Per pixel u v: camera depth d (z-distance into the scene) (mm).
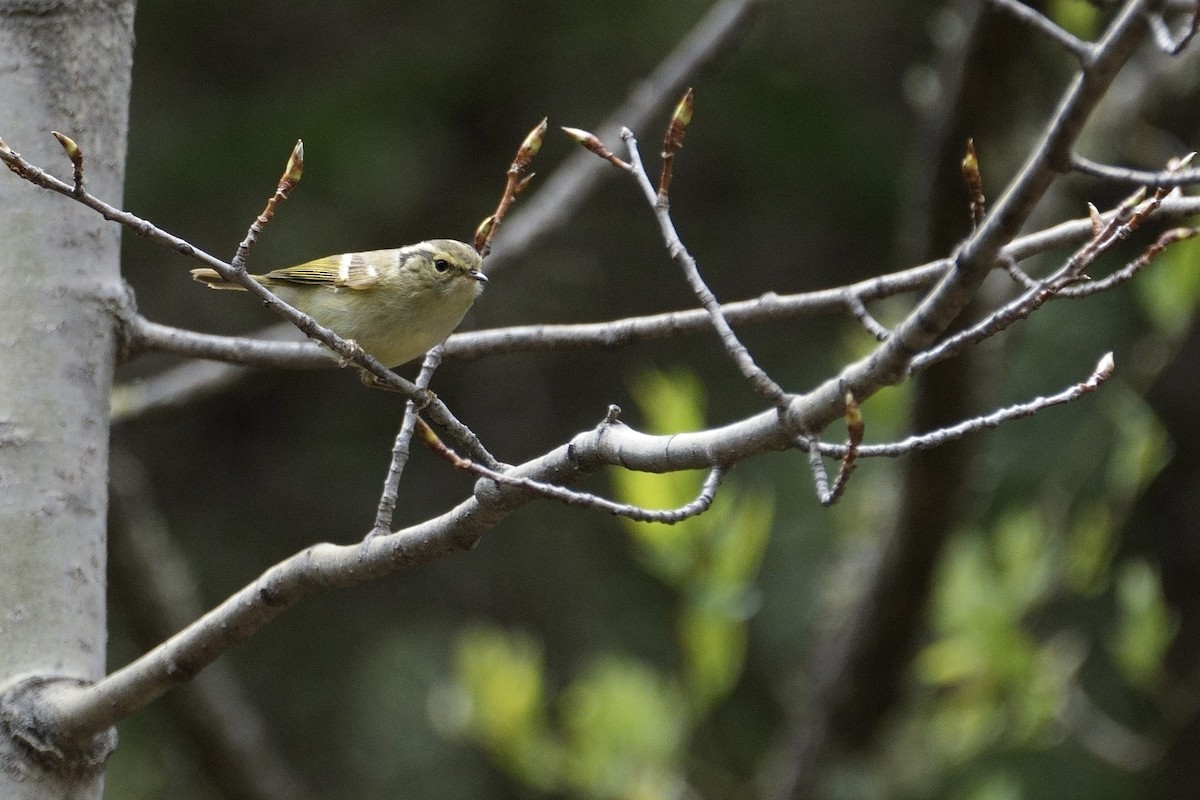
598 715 8852
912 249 10125
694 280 4863
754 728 14883
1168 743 9945
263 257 15594
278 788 11594
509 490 4926
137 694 5469
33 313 6012
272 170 15867
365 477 17047
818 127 17219
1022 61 8961
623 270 17391
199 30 16875
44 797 5559
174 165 15852
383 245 16266
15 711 5598
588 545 16625
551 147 16938
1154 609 9180
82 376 6086
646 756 8789
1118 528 9688
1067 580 9625
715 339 17344
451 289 8305
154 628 10922
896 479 11055
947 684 10977
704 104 17141
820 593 13602
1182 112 14953
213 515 16828
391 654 15961
